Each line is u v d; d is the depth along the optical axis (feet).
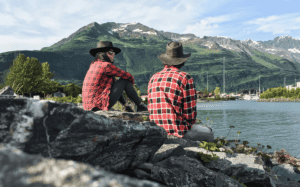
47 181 1.09
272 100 302.86
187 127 9.78
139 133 5.19
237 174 7.23
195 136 9.89
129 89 10.28
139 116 8.55
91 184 1.15
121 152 5.00
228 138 20.80
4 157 1.20
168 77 9.59
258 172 7.32
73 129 3.48
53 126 3.21
